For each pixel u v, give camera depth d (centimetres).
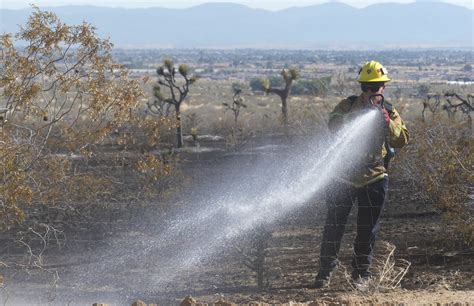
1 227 1303
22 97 1223
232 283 1236
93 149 1658
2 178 1196
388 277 1064
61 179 1349
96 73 1284
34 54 1254
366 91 1077
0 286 1191
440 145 1503
